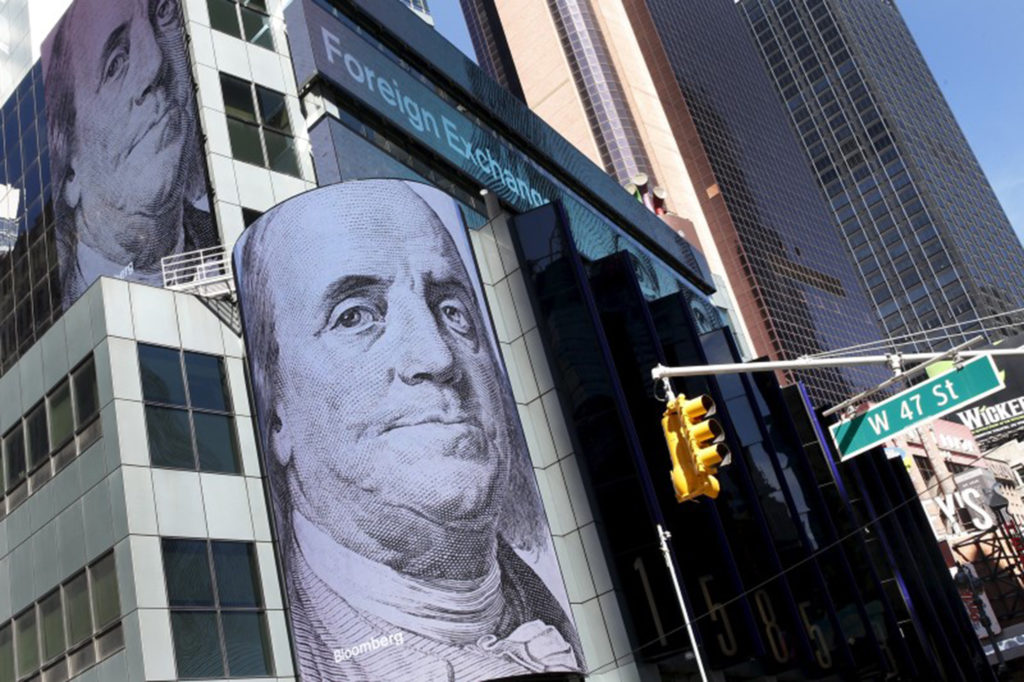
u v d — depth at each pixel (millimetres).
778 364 18172
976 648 56875
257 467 33250
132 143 45219
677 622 36812
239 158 40938
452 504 30875
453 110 56031
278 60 45656
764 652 37094
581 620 37875
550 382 41906
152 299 33625
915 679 47125
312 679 29375
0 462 35406
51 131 52656
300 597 30234
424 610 29297
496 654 29422
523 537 31953
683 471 15242
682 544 38875
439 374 32812
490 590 30266
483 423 32875
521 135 62281
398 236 34906
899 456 62406
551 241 44562
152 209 42688
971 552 94750
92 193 47375
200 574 29984
